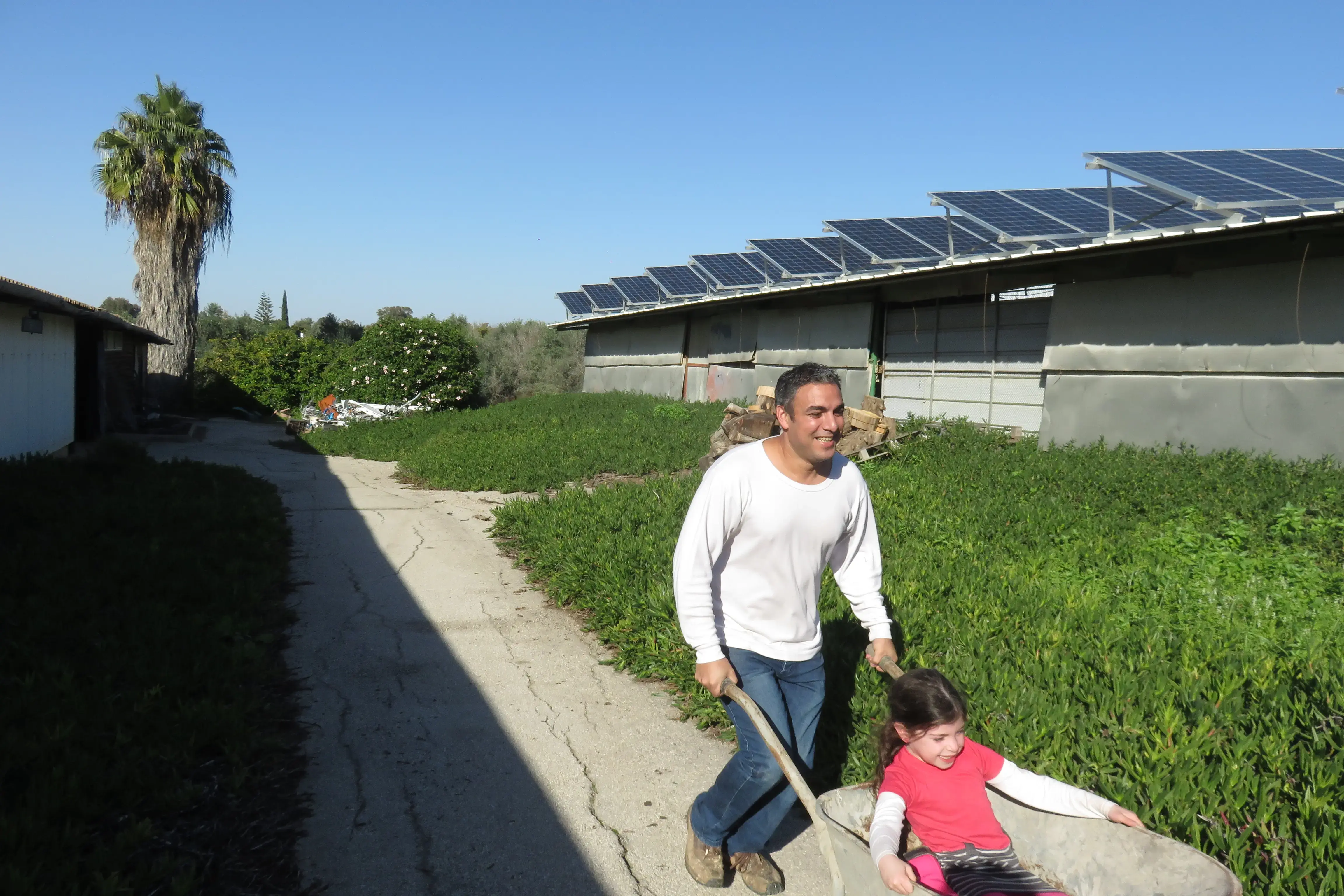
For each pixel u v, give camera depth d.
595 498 9.53
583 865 3.43
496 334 41.06
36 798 3.34
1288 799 3.27
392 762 4.19
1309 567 6.23
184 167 25.91
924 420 13.78
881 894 2.39
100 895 2.94
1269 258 9.52
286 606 6.52
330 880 3.28
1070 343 11.91
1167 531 7.32
